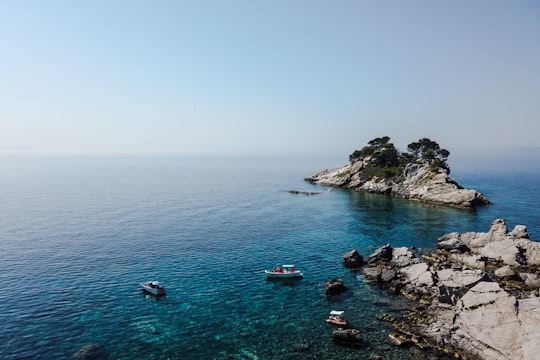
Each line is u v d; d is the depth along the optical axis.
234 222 110.50
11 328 44.53
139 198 162.62
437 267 67.06
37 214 119.62
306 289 59.06
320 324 47.22
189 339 43.19
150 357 39.31
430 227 103.31
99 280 60.97
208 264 70.75
